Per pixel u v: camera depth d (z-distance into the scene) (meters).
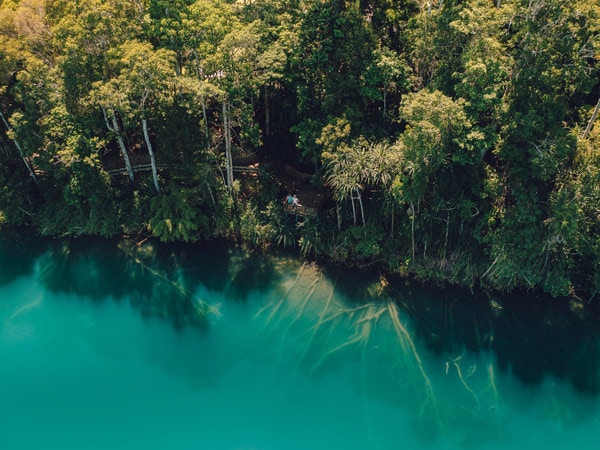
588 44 43.69
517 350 47.47
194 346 48.38
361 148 48.06
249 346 48.22
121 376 46.09
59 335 49.56
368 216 52.44
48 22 53.22
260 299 52.00
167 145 52.09
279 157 59.06
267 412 43.25
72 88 49.16
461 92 43.84
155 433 41.94
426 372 45.94
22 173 58.66
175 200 54.62
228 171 54.69
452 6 47.94
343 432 41.84
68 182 56.06
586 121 48.91
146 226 57.16
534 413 43.06
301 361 46.88
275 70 49.47
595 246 48.50
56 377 46.06
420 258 52.72
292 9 53.94
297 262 54.66
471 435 41.56
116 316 51.12
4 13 50.75
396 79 50.31
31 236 58.50
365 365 46.50
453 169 48.66
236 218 56.12
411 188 46.31
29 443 41.28
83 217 57.53
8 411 43.44
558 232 45.06
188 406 43.78
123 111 46.47
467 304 50.72
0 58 49.25
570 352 47.19
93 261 56.03
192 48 46.72
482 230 49.78
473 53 41.88
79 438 41.62
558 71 43.03
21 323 50.56
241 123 50.94
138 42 47.66
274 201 55.69
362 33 49.81
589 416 42.81
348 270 53.53
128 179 58.00
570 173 46.34
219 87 47.41
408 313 50.38
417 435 41.56
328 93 50.16
